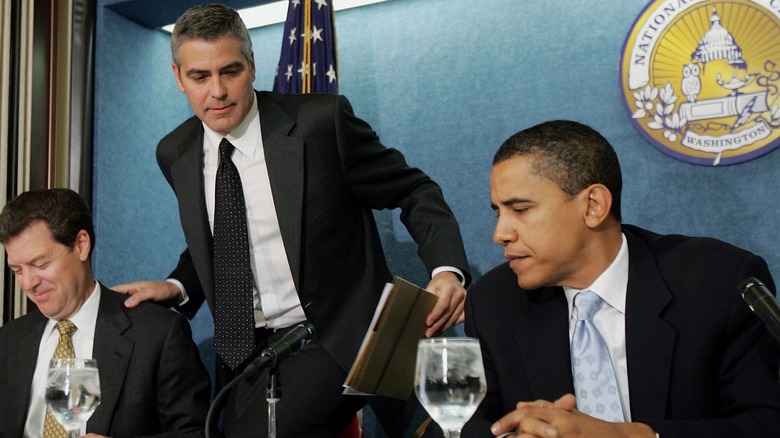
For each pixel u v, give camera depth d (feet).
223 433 8.00
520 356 6.07
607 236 5.73
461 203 11.28
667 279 5.81
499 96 11.18
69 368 5.58
